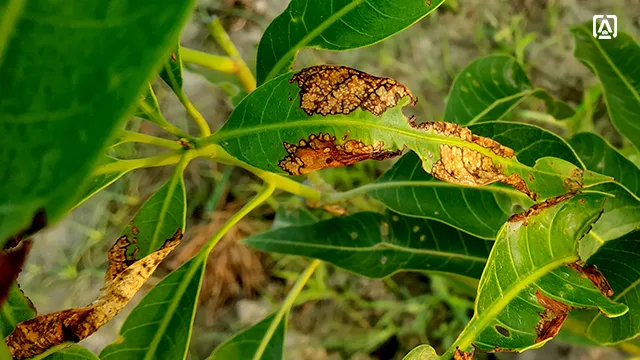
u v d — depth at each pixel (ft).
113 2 0.22
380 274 1.04
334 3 0.63
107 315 0.61
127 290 0.62
